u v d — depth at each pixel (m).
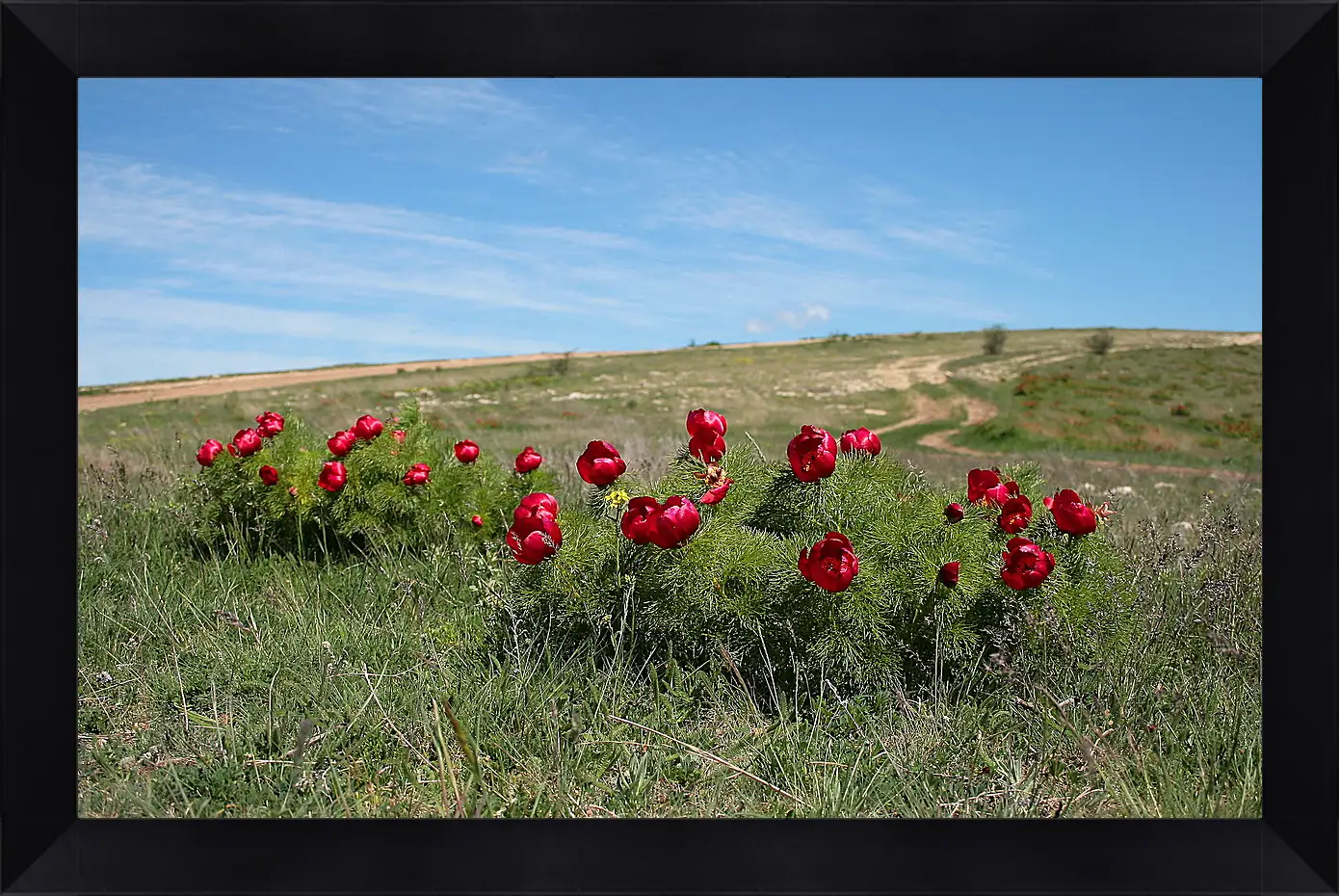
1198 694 2.69
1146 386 34.06
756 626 2.56
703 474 2.86
